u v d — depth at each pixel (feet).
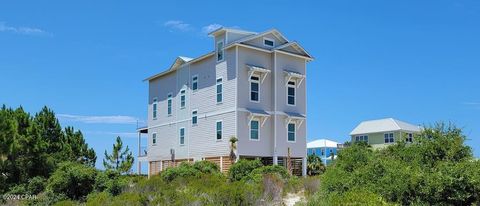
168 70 152.66
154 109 161.38
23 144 108.17
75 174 84.28
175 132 147.43
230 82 123.95
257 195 63.36
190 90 141.49
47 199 81.05
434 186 44.73
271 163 126.11
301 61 133.39
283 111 127.24
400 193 46.29
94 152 152.97
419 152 51.88
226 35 127.24
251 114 121.19
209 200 59.26
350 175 55.21
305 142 130.93
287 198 68.85
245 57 124.26
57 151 138.10
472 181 43.83
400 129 225.35
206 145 131.44
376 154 59.67
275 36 131.03
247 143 121.19
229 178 94.58
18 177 105.81
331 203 45.98
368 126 243.40
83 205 69.36
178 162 143.95
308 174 140.05
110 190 81.56
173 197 61.62
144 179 93.97
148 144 162.61
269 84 127.75
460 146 50.08
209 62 134.10
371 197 43.65
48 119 141.38
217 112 128.06
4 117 107.86
